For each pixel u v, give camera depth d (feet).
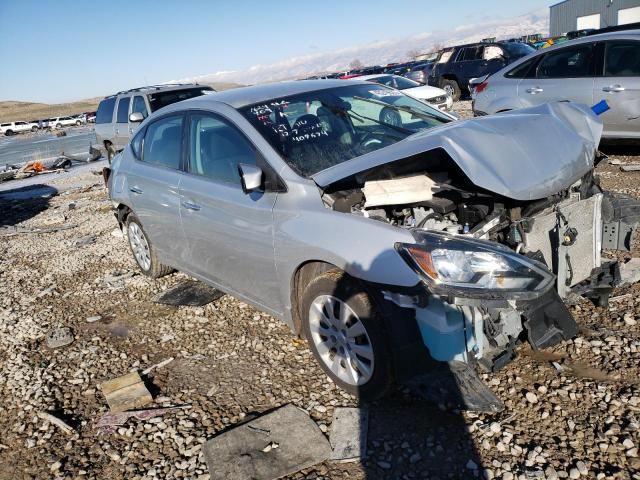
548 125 10.56
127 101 41.73
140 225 17.44
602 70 24.52
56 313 16.58
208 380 11.66
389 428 9.25
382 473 8.32
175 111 14.84
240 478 8.55
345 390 10.34
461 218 10.07
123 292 17.48
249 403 10.62
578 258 10.82
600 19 131.34
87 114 148.46
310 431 9.40
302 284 11.00
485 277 8.36
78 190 39.78
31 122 143.74
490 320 9.04
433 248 8.53
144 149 16.35
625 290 12.66
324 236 9.89
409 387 9.78
